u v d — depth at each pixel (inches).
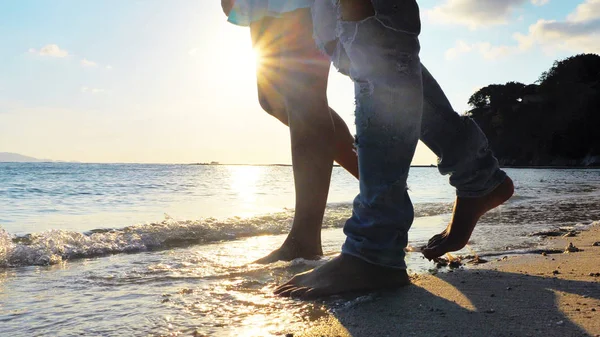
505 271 81.6
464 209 85.6
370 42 65.2
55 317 59.9
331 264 71.1
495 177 83.9
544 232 143.2
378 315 56.6
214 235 147.5
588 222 177.9
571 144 3336.6
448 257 97.8
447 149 82.7
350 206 242.4
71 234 125.3
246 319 57.0
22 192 476.7
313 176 98.5
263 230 159.2
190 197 425.1
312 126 97.6
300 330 51.9
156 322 56.5
